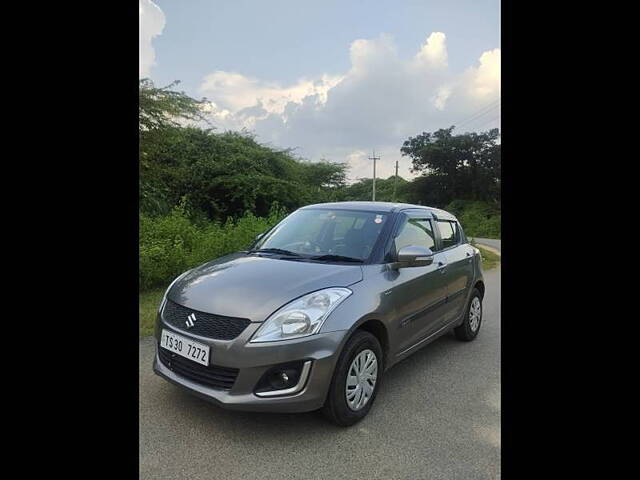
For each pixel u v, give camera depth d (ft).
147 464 8.43
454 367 14.23
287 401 9.07
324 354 9.29
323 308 9.62
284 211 45.32
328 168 109.70
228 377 9.25
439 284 13.97
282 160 78.23
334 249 12.37
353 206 14.25
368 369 10.48
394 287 11.50
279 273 10.73
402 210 14.02
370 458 8.96
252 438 9.46
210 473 8.27
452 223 17.29
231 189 62.03
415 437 9.82
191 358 9.57
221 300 9.79
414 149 187.52
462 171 174.70
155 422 9.87
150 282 22.93
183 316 10.09
